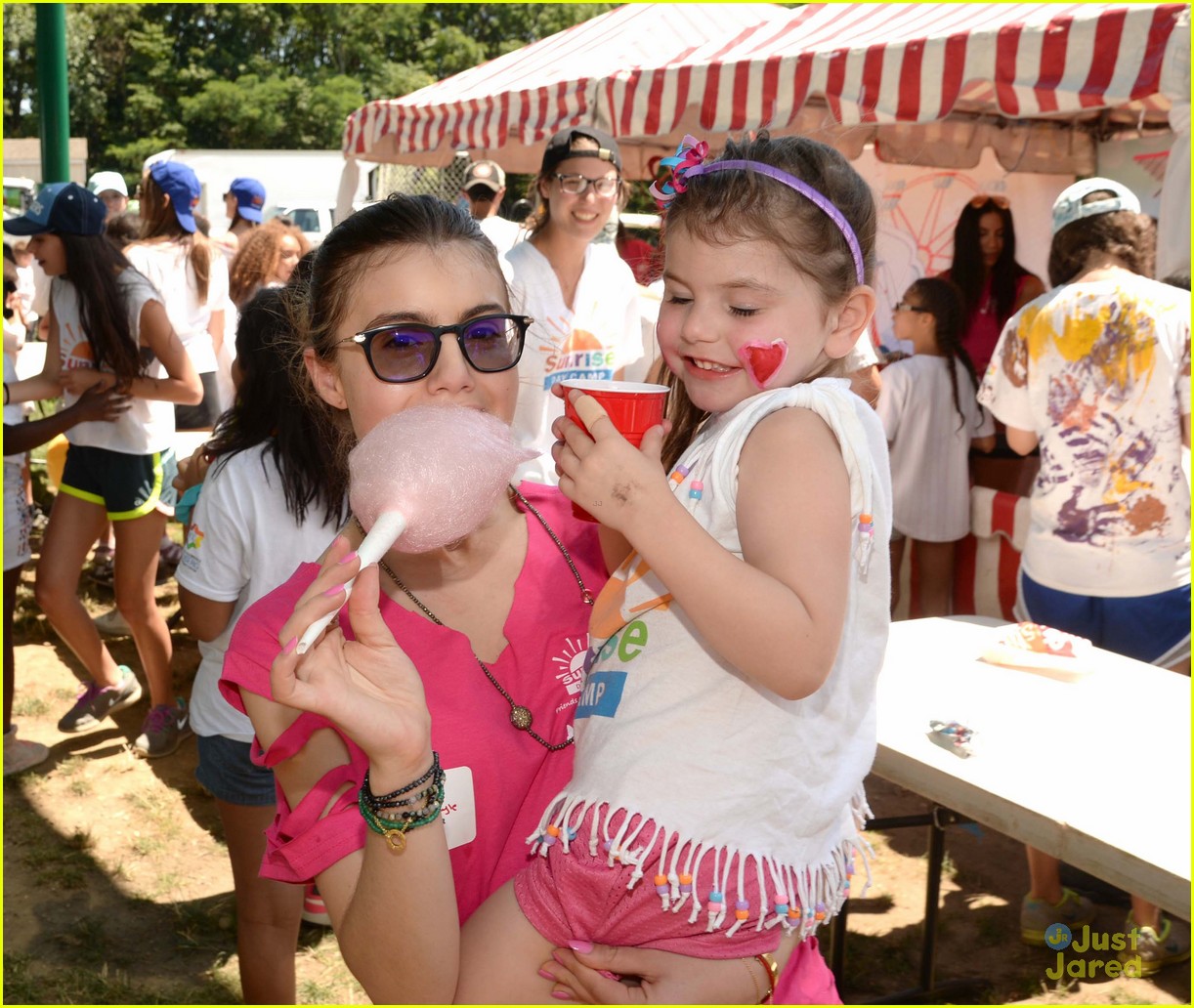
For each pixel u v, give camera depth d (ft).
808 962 4.66
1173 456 12.23
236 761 8.84
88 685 18.54
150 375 15.15
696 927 4.14
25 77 126.11
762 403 4.13
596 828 4.15
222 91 120.47
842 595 3.78
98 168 127.03
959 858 14.32
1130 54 12.29
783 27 19.44
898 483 16.47
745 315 4.25
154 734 16.34
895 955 12.17
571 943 4.20
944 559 17.01
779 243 4.19
